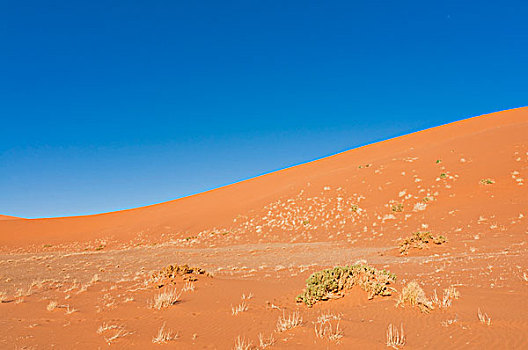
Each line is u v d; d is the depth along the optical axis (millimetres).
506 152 36312
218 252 27750
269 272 15070
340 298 8039
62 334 6762
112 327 7004
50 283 13898
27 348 6000
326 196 40719
